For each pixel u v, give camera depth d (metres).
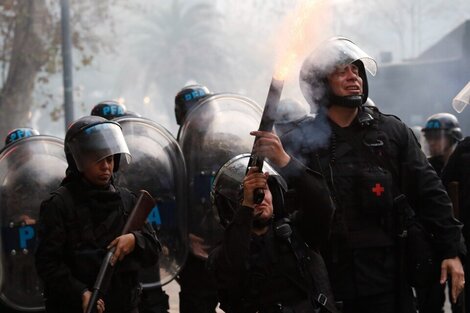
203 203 7.41
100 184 5.52
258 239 4.79
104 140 5.49
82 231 5.45
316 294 4.80
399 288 5.47
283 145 5.57
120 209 5.59
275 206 4.87
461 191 6.95
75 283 5.36
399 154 5.55
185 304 7.54
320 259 4.93
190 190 7.46
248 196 4.62
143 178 7.12
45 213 5.44
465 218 6.90
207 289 7.43
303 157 5.54
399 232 5.46
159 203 7.15
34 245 6.80
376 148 5.50
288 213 4.93
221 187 5.07
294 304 4.77
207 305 7.45
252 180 4.61
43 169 6.87
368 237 5.41
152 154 7.18
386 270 5.44
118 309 5.52
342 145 5.50
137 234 5.48
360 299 5.45
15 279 6.80
